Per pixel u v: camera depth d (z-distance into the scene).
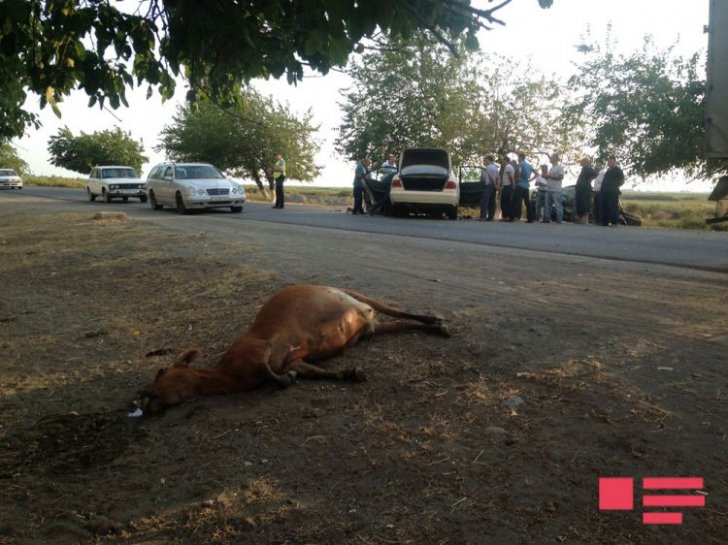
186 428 4.21
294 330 4.83
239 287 8.35
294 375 4.64
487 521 3.04
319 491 3.39
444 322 5.93
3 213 24.55
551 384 4.47
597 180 18.41
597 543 2.86
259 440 3.98
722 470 3.35
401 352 5.27
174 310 7.63
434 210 20.28
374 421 4.12
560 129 30.55
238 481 3.54
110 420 4.50
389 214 21.97
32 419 4.62
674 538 2.87
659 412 3.97
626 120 25.89
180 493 3.47
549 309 6.48
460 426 3.97
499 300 6.94
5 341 6.77
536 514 3.08
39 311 8.12
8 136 13.32
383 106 32.03
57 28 5.02
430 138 31.73
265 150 44.78
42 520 3.29
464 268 9.19
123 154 63.56
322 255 10.71
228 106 6.08
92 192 32.91
